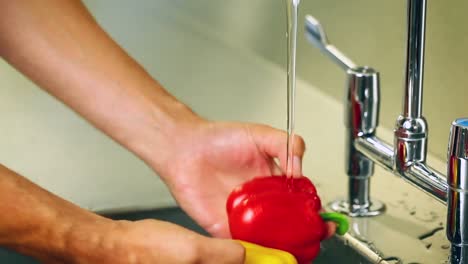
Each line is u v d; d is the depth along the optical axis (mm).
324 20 1397
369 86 1021
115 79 1050
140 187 1194
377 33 1235
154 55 1634
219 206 1026
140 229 790
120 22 1780
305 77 1505
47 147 1294
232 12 1728
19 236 807
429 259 949
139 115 1043
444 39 1073
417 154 922
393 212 1062
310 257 889
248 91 1490
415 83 901
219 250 770
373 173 1076
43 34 1048
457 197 822
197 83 1523
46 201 804
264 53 1640
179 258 768
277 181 916
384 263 951
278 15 1569
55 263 837
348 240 1008
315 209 888
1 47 1055
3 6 1037
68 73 1050
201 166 1029
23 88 1485
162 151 1043
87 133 1335
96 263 808
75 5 1072
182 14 1843
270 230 866
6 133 1330
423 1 865
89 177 1216
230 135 1014
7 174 804
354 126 1041
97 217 818
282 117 1387
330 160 1235
